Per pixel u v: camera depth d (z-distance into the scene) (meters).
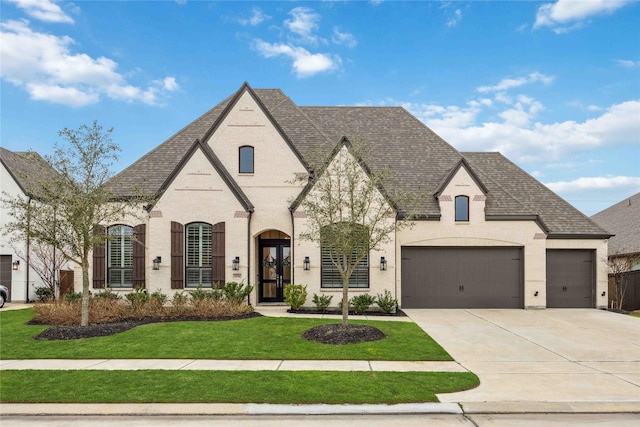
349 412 7.46
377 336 13.06
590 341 13.07
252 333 13.59
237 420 7.21
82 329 13.39
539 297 19.92
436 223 19.94
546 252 20.70
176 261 18.80
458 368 10.02
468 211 20.03
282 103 23.38
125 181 19.97
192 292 18.17
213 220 18.84
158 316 16.41
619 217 32.09
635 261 22.81
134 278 19.11
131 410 7.48
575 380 9.16
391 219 18.91
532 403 7.78
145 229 19.27
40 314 16.28
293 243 18.92
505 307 20.06
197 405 7.66
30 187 14.36
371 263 18.92
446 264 20.12
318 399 7.82
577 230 20.62
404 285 20.00
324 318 16.48
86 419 7.28
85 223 13.67
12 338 13.23
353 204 13.59
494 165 24.06
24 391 8.29
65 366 10.16
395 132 23.39
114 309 16.20
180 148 21.45
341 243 13.26
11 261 24.02
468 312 18.86
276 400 7.80
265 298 20.39
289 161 19.59
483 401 7.86
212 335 13.30
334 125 23.75
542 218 21.16
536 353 11.55
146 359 10.77
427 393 8.15
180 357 10.91
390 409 7.50
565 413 7.49
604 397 8.10
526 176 23.42
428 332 14.32
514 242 20.02
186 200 18.94
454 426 6.96
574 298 20.56
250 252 19.12
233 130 19.77
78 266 19.67
